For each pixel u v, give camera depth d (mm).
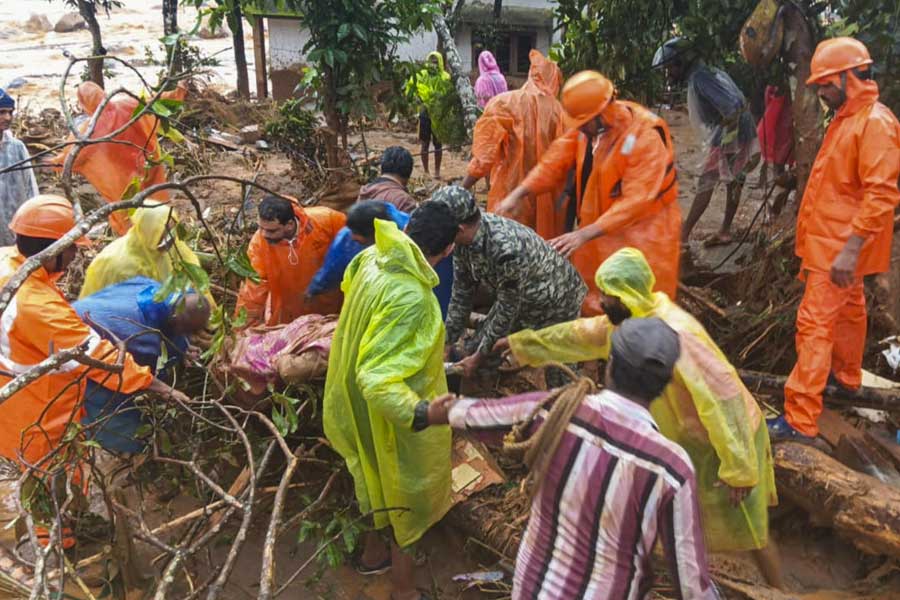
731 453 3236
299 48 15266
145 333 3885
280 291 4902
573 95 4320
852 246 3846
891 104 5461
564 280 4070
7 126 6371
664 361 2391
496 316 4043
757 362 5230
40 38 25375
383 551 4004
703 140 6551
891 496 3754
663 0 6445
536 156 5609
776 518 4227
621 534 2412
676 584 2404
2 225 6426
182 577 3971
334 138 7770
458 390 4594
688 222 6836
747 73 6633
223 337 4129
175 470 4344
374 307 3281
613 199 4555
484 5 15141
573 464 2420
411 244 3301
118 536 3678
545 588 2551
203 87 13211
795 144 5562
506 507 4008
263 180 9625
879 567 3932
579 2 6914
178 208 8531
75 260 6398
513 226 3949
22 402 3854
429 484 3561
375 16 7336
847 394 4512
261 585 3002
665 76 7289
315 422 4398
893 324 5152
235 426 3750
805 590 3883
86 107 6664
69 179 3838
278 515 3307
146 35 25938
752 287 5582
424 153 9742
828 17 5578
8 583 3408
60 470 3568
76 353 3092
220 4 7379
